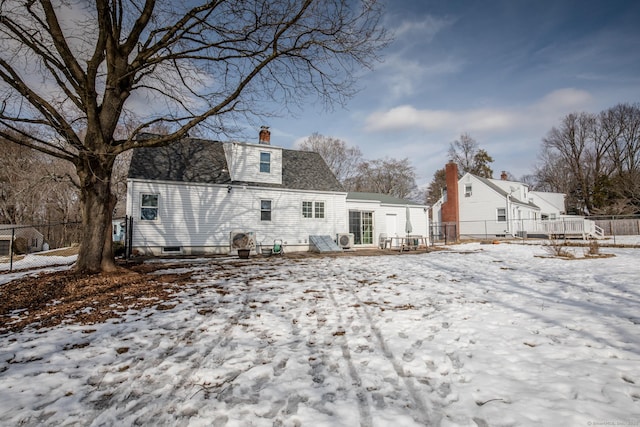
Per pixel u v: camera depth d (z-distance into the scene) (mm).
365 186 46812
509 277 7984
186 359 3359
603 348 3398
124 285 6863
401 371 3059
